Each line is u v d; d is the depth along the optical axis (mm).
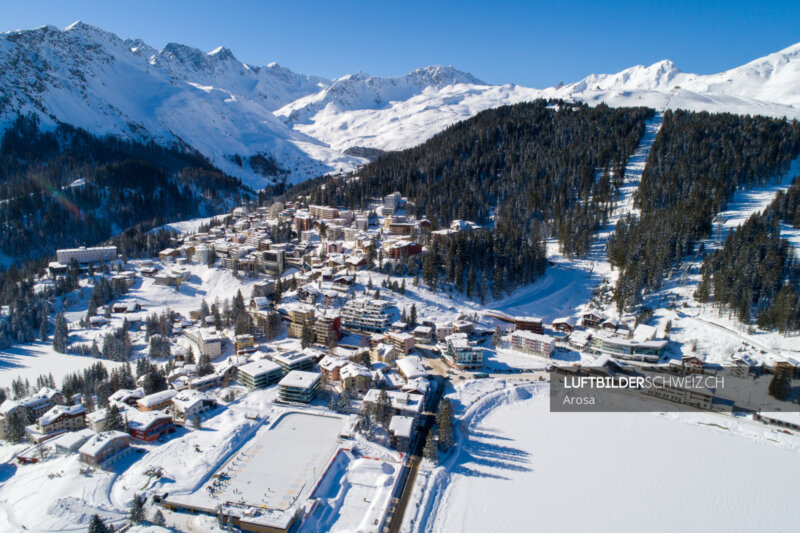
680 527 114250
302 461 131375
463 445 143750
